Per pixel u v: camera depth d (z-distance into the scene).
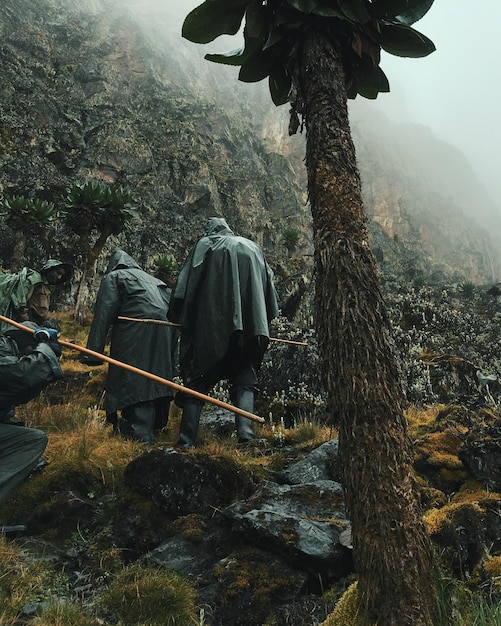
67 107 40.66
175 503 3.92
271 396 8.80
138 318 6.00
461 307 24.11
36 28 48.31
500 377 11.33
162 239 33.84
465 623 2.16
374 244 65.12
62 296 21.36
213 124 55.44
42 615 2.77
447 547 3.04
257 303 5.43
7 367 3.68
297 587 3.09
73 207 19.45
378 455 2.30
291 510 3.61
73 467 4.37
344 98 3.06
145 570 3.25
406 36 3.46
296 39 3.23
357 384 2.41
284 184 55.66
